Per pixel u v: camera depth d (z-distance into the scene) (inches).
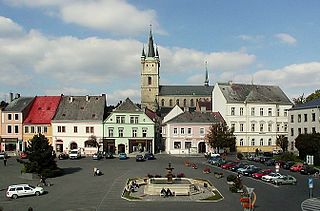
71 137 4384.8
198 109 5738.2
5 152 4131.4
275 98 4933.6
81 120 4392.2
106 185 2348.7
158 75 7854.3
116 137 4439.0
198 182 2399.1
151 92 7810.0
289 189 2250.2
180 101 7603.4
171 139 4534.9
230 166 3107.8
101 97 4655.5
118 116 4446.4
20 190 2015.3
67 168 3132.4
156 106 7062.0
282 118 4884.4
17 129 4379.9
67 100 4621.1
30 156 2657.5
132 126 4468.5
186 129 4544.8
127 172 2898.6
